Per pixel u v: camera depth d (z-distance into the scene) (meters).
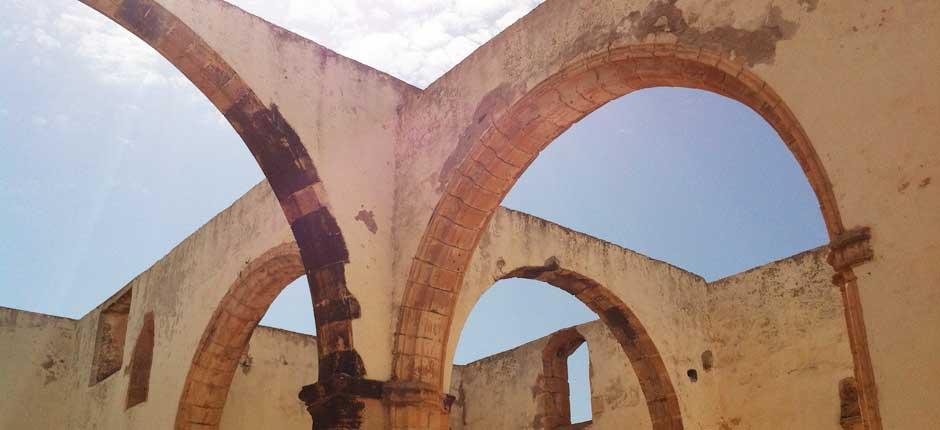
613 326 14.60
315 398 9.40
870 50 6.48
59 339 18.92
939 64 6.04
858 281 6.18
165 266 15.98
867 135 6.35
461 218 10.03
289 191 10.05
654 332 14.41
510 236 13.06
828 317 13.87
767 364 14.53
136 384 15.69
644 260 14.98
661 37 8.06
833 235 6.42
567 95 9.12
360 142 10.57
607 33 8.63
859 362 6.07
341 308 9.62
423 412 9.52
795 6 7.08
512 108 9.41
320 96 10.39
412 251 10.06
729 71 7.43
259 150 10.02
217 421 13.78
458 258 10.13
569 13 9.14
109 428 16.00
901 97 6.21
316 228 9.88
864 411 5.97
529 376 18.36
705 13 7.77
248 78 9.74
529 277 13.65
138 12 9.16
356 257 9.95
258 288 13.42
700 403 14.62
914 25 6.25
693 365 14.84
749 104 7.44
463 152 9.89
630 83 8.70
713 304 15.64
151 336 16.09
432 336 9.96
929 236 5.86
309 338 17.53
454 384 20.00
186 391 13.67
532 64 9.38
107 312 18.03
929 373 5.68
